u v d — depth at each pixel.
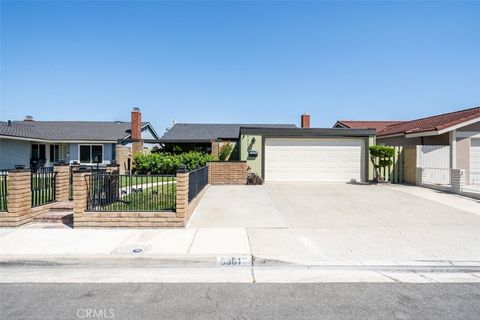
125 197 8.73
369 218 7.59
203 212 8.23
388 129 20.62
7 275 4.45
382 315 3.36
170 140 22.78
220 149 20.52
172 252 5.11
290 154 15.40
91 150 23.55
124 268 4.74
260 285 4.13
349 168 15.38
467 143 13.48
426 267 4.72
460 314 3.39
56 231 6.41
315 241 5.82
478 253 5.27
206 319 3.26
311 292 3.92
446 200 10.02
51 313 3.38
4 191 7.08
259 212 8.23
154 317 3.29
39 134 22.48
